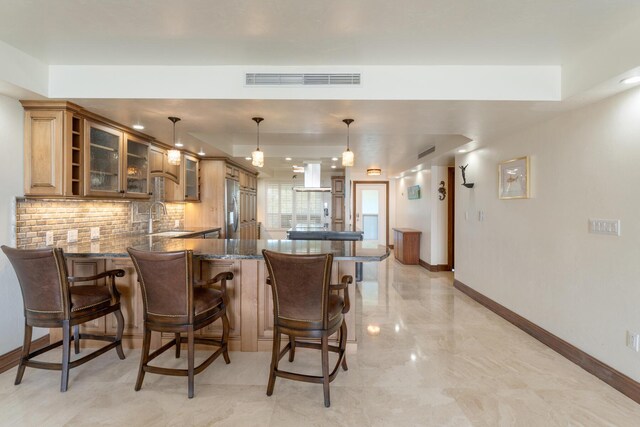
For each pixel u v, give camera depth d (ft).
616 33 6.55
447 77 8.25
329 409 6.59
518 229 11.19
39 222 9.14
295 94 8.30
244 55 7.79
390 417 6.35
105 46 7.33
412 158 20.03
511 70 8.20
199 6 5.84
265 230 30.27
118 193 10.80
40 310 7.23
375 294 15.30
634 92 7.09
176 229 16.81
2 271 8.13
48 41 7.11
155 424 6.10
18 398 6.89
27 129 8.66
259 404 6.75
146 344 7.24
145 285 7.09
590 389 7.34
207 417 6.32
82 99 8.45
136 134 11.77
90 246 9.51
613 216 7.53
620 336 7.32
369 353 9.10
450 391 7.24
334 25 6.46
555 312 9.39
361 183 30.91
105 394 7.05
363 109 9.04
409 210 26.09
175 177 15.33
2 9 5.91
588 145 8.29
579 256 8.54
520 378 7.80
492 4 5.73
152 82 8.34
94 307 7.76
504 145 12.07
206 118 10.05
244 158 18.16
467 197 15.14
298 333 6.79
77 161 9.28
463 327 11.10
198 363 8.52
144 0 5.65
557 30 6.53
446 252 20.66
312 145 17.83
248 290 9.14
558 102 8.21
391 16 6.13
